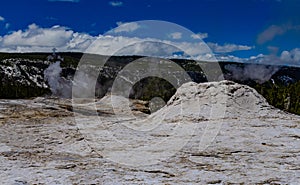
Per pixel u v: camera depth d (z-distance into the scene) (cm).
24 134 1203
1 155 892
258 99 1584
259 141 1048
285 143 1023
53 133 1221
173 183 664
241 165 791
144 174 725
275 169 758
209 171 745
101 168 771
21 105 2136
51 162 824
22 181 677
